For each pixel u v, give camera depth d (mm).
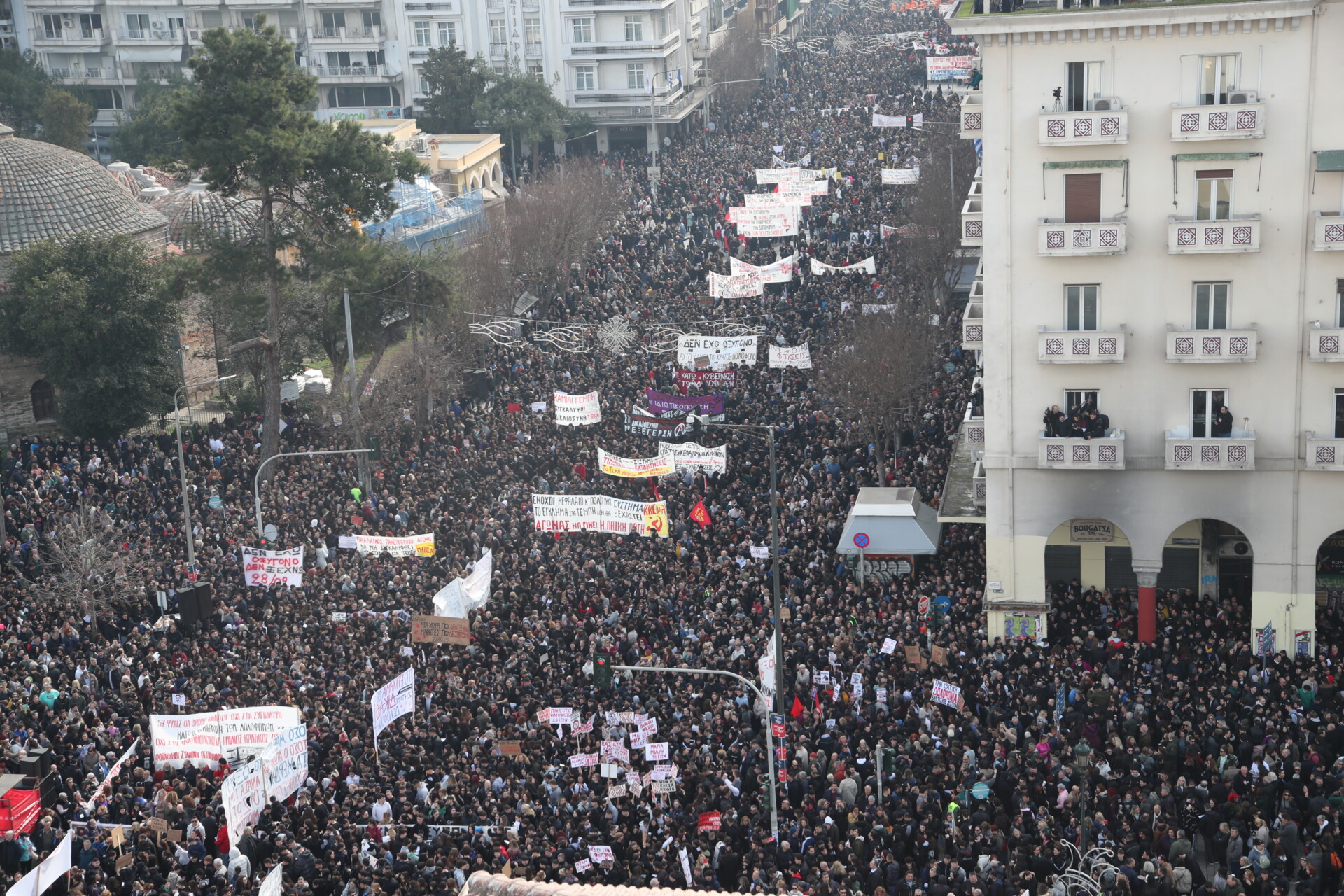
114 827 36125
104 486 64688
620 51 151500
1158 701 40344
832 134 132375
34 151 91438
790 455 62656
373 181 73250
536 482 62656
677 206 112750
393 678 43688
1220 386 46500
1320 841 33125
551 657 45281
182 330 89500
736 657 43812
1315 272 45062
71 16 156500
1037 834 33688
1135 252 46312
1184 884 32406
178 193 103000
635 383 73000
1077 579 52188
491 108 140500
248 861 35281
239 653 48062
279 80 71438
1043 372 47844
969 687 41781
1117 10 44312
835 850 33875
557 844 34812
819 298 83688
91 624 50969
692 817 36219
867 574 52594
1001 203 46906
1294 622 47406
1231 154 44688
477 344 79188
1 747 39406
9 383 84875
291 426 73938
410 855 34594
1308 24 43438
